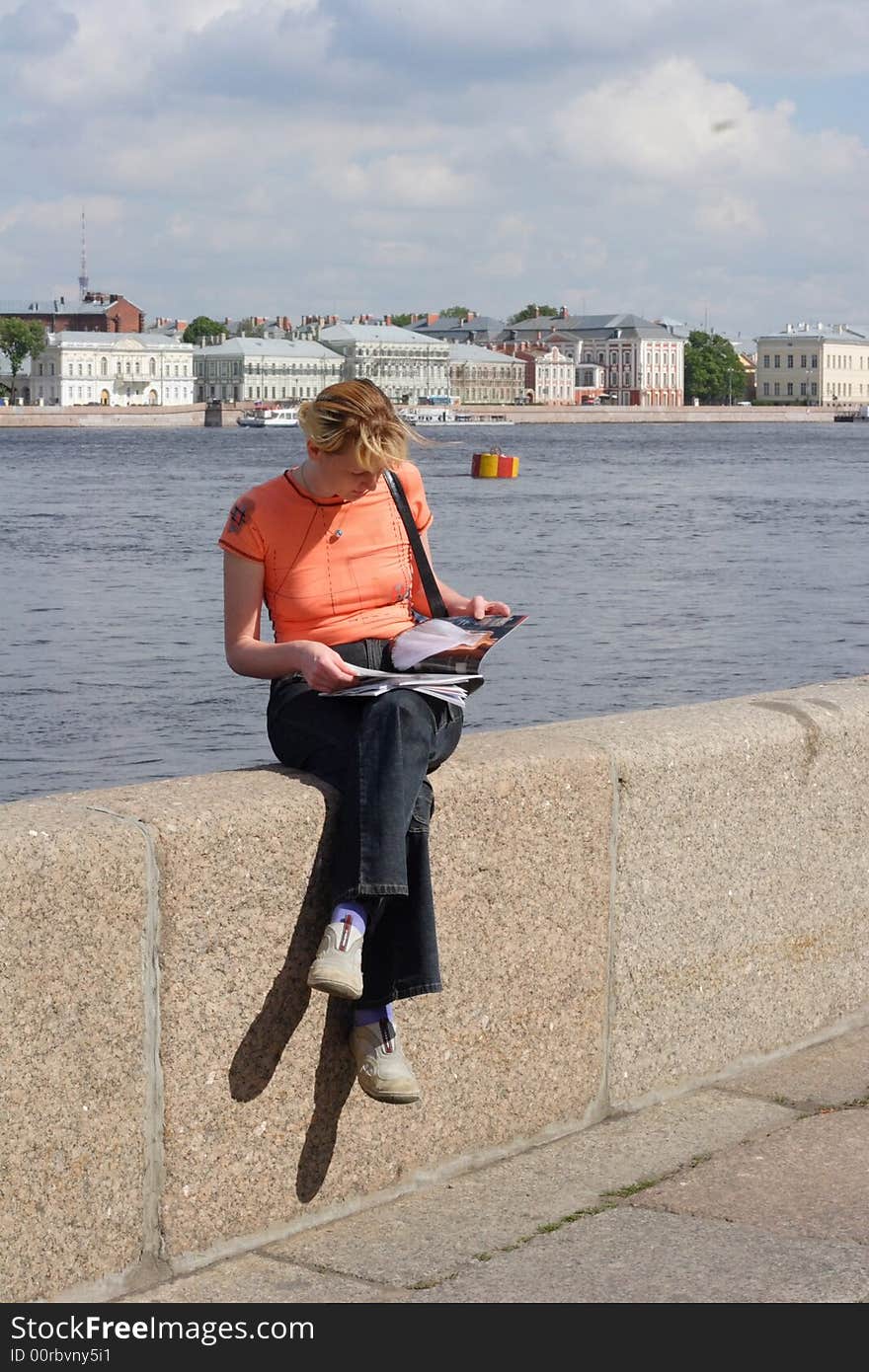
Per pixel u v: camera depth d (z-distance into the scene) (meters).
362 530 4.09
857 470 91.56
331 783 3.88
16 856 3.27
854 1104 4.71
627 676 24.41
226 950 3.68
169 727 20.30
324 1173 3.94
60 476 83.62
